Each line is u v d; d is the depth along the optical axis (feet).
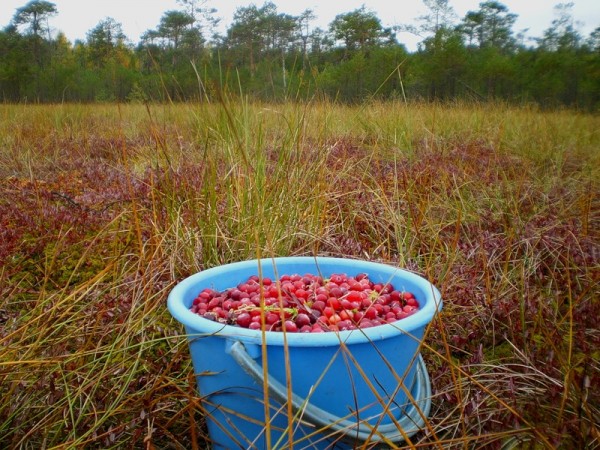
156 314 7.03
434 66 54.90
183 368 5.98
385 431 4.46
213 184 8.48
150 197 10.55
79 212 11.02
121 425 4.72
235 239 8.37
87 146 21.79
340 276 6.08
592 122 26.68
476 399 5.15
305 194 10.09
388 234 9.89
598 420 4.79
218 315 4.99
